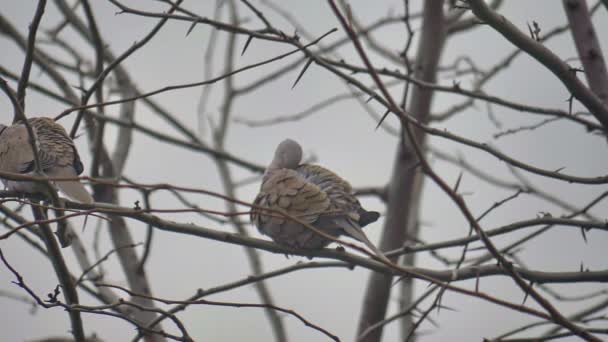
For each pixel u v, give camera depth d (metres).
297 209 11.57
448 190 8.10
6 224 11.92
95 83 11.23
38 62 15.18
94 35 13.30
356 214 11.66
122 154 16.48
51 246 10.29
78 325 10.70
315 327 9.11
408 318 17.34
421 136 15.96
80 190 11.26
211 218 13.62
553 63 10.02
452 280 10.37
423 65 16.28
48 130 13.35
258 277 10.95
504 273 10.55
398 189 15.92
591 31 11.31
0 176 8.36
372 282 15.30
